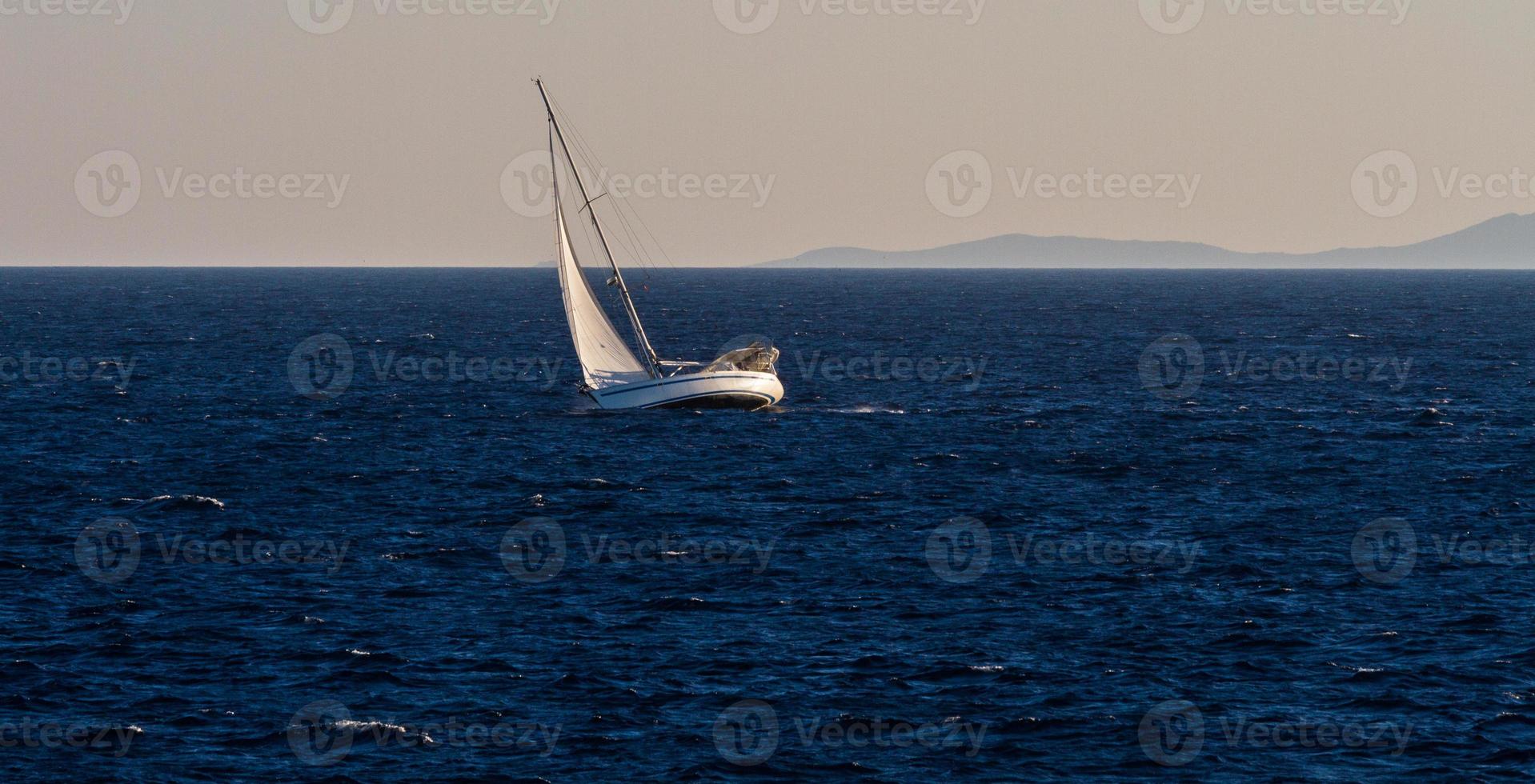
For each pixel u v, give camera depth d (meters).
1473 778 107.38
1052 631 139.00
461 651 132.38
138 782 105.25
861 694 122.56
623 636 137.25
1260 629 139.25
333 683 124.25
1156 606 147.12
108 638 134.88
